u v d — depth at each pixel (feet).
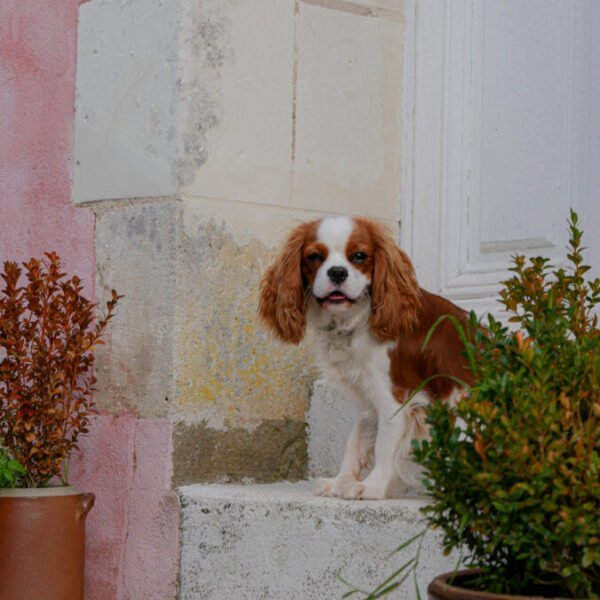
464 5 20.21
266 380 18.61
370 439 16.57
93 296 19.11
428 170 20.48
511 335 10.41
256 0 18.86
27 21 21.07
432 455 9.34
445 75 20.33
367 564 14.26
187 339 17.74
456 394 15.58
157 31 18.38
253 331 18.49
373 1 20.62
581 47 18.35
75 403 17.69
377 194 20.54
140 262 18.26
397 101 20.94
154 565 17.40
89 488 18.66
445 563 13.34
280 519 15.46
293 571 15.23
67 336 17.40
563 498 8.90
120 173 18.79
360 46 20.36
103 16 19.45
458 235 19.89
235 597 16.03
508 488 9.07
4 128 21.35
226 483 18.04
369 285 15.87
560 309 10.65
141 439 17.88
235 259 18.39
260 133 18.84
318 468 18.83
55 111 20.29
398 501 14.96
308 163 19.49
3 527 16.80
